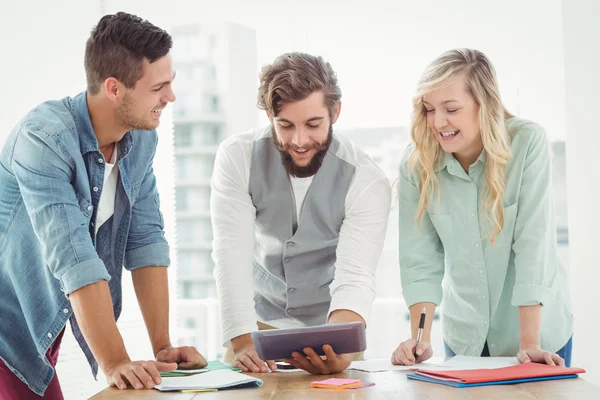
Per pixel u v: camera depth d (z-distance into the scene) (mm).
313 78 1916
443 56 2004
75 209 1703
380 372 1787
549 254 2016
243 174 2121
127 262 2041
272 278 2225
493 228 2010
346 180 2141
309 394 1517
